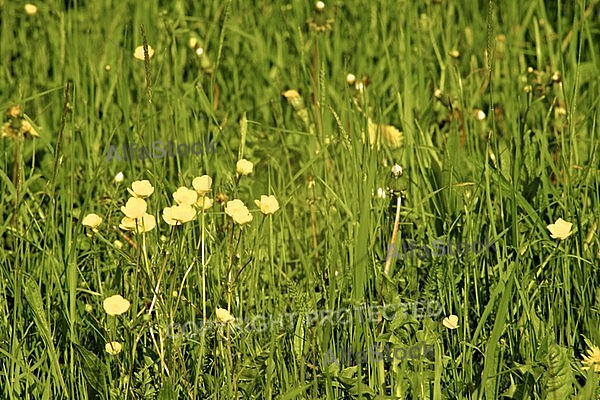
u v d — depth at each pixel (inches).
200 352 176.2
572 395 183.2
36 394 183.6
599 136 251.3
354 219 207.9
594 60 293.0
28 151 275.7
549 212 217.6
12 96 307.4
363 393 180.7
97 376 179.6
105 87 309.6
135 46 321.7
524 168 238.5
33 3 343.6
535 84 279.6
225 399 178.4
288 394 170.1
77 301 202.7
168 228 211.6
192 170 241.0
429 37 336.8
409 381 183.5
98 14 342.3
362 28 341.4
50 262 199.8
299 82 314.5
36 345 192.9
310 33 330.0
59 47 322.0
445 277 200.5
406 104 272.1
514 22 338.6
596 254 213.3
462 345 193.2
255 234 206.2
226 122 272.7
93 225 183.3
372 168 195.8
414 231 223.8
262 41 327.6
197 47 301.9
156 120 280.1
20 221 235.5
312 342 183.6
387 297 191.9
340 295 193.5
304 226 236.8
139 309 191.2
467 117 281.3
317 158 235.1
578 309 201.2
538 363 179.6
